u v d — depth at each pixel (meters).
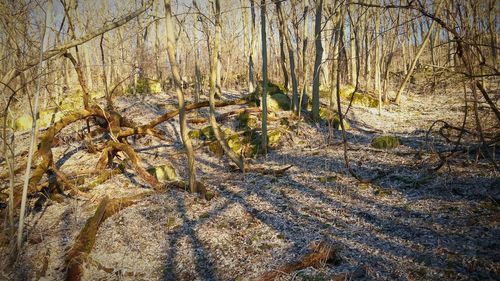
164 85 24.81
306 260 4.43
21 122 14.81
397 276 4.07
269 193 7.13
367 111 15.57
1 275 4.53
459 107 14.43
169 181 8.38
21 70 4.99
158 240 5.54
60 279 4.57
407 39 23.08
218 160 10.23
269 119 12.52
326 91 17.61
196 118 14.55
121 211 6.67
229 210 6.45
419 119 13.58
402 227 5.23
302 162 9.09
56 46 5.28
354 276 4.12
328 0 12.38
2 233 5.12
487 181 6.27
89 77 21.12
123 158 10.45
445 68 4.55
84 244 5.20
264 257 4.78
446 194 6.09
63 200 7.50
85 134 12.34
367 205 6.14
